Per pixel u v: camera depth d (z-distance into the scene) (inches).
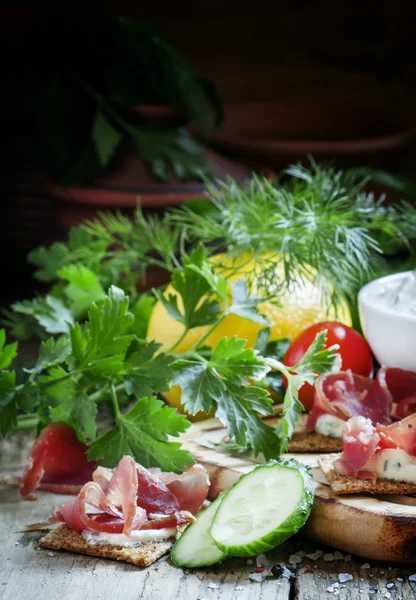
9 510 24.3
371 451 22.6
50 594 21.5
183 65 35.8
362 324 25.6
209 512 22.8
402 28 43.1
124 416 24.3
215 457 24.4
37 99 35.6
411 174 39.9
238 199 28.5
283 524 21.7
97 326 24.6
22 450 26.9
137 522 22.6
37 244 37.9
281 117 38.9
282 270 27.1
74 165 34.9
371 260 27.3
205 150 35.1
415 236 29.1
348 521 22.2
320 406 24.6
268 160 35.5
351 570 22.1
